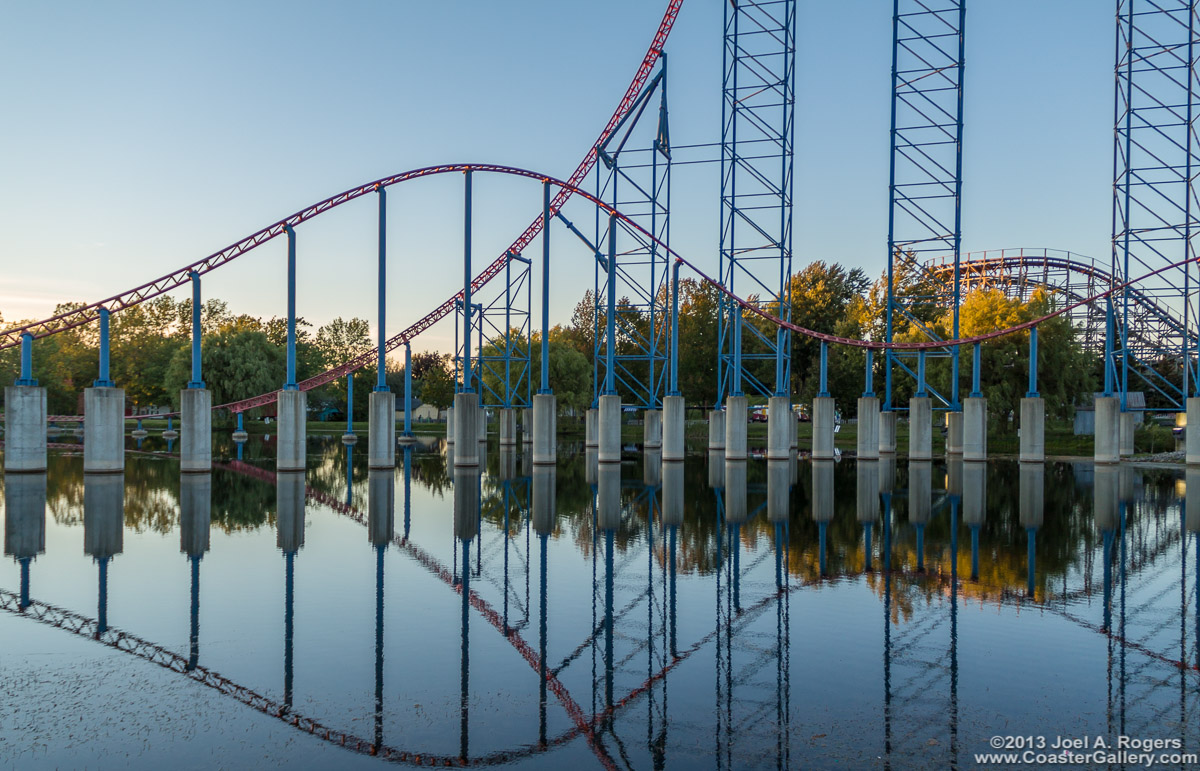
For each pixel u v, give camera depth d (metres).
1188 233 62.69
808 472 61.78
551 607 22.50
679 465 68.56
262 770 12.34
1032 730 14.20
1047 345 79.31
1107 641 19.48
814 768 12.69
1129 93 63.81
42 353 125.44
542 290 65.00
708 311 122.44
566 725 14.23
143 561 27.44
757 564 28.41
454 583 25.02
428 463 71.50
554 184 64.69
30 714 14.37
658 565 28.28
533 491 50.09
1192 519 38.25
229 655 17.64
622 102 74.12
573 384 115.06
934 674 17.00
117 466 53.44
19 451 53.47
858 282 134.88
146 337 146.88
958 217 68.19
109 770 12.27
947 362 81.75
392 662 17.38
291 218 59.22
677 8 71.56
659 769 12.62
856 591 24.47
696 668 17.39
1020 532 34.88
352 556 28.78
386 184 61.22
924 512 40.62
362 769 12.43
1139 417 93.38
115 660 17.23
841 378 101.38
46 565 26.69
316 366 168.25
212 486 48.97
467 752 13.13
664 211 75.31
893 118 69.25
